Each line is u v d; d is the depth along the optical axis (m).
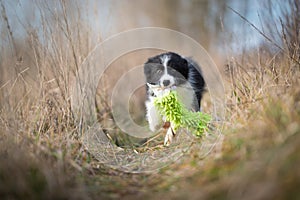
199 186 2.71
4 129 3.72
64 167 3.13
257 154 2.79
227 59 5.08
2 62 4.41
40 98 4.39
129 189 2.93
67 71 4.50
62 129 4.31
